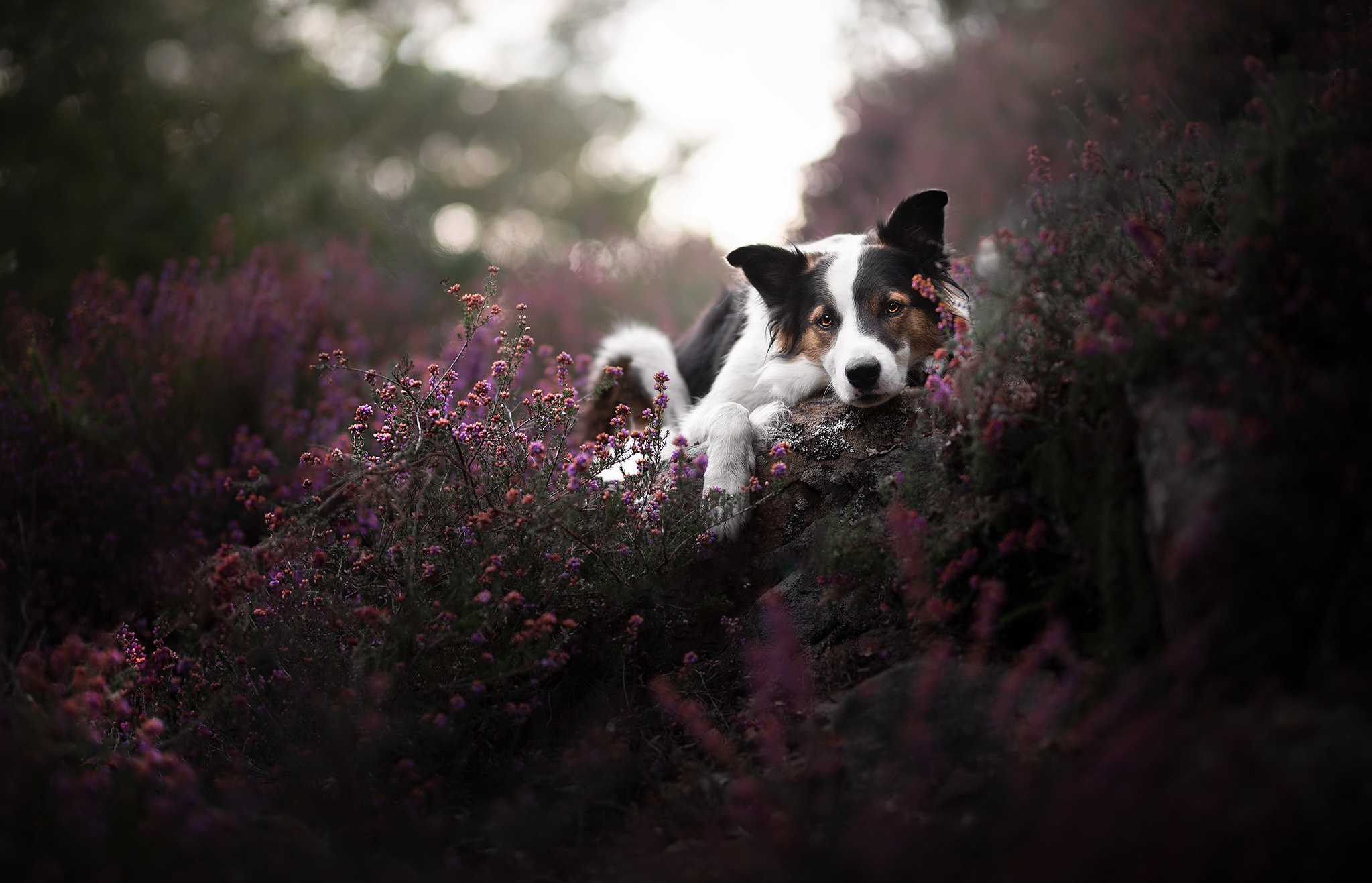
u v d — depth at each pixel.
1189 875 1.86
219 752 3.42
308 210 12.48
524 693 3.36
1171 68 6.91
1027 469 3.10
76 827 2.40
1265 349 2.55
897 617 3.50
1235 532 2.35
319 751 3.16
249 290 7.14
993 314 3.48
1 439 5.32
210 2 13.70
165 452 5.88
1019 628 3.17
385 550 3.58
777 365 4.98
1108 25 9.54
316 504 3.86
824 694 3.36
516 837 2.91
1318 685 2.21
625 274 11.61
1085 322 3.14
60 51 10.61
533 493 3.61
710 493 3.76
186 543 5.27
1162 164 3.76
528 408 4.07
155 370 6.27
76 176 10.39
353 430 3.84
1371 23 3.63
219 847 2.44
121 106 11.05
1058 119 9.35
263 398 6.35
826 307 4.75
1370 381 2.41
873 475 3.93
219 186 11.58
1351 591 2.21
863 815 2.49
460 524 3.68
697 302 10.90
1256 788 1.97
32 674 2.93
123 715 2.98
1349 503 2.30
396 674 3.23
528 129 24.03
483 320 3.96
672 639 3.88
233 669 3.57
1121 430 2.85
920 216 4.89
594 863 2.79
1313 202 2.68
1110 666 2.70
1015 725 2.74
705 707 3.54
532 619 3.48
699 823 2.83
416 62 16.38
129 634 3.94
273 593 3.66
